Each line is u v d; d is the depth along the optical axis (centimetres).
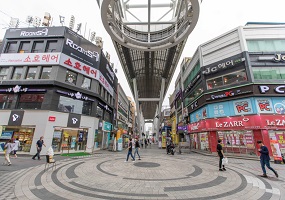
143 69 4153
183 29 2227
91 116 1925
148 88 5881
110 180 660
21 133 1522
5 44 1775
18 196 477
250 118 1568
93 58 2103
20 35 1794
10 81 1612
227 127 1712
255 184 641
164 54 3256
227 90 1805
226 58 1900
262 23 2089
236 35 1869
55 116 1572
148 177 725
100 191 534
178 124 3472
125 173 789
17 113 1518
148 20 2241
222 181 680
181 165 1063
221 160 909
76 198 473
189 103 2669
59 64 1680
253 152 1516
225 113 1788
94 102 2030
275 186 620
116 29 2169
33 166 909
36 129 1479
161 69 4088
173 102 4159
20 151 1464
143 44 2333
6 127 1532
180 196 505
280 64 1680
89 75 2003
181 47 2802
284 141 1453
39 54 1709
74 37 1900
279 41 1773
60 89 1677
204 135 2069
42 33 1794
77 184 601
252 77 1645
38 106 1584
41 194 497
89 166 940
